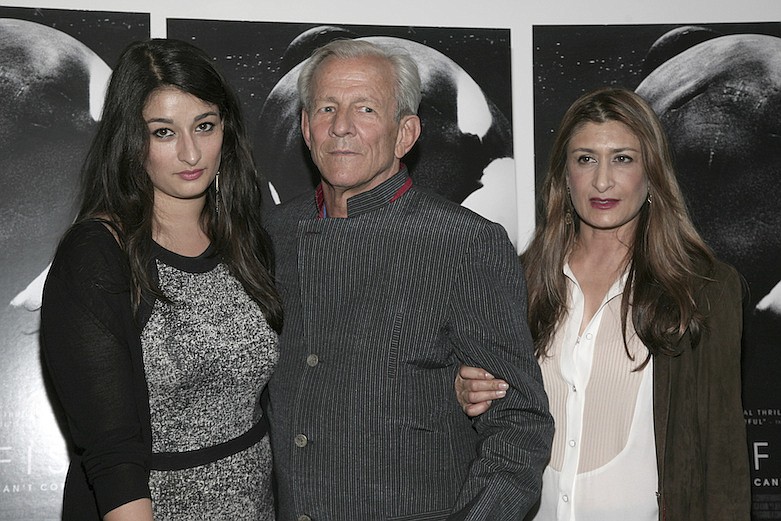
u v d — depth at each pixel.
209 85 1.98
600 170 2.42
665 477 2.31
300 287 2.21
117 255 1.88
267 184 3.18
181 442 1.96
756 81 3.35
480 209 3.28
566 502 2.40
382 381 2.10
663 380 2.34
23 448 3.05
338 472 2.10
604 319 2.46
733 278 2.42
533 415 2.10
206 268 2.06
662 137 2.46
